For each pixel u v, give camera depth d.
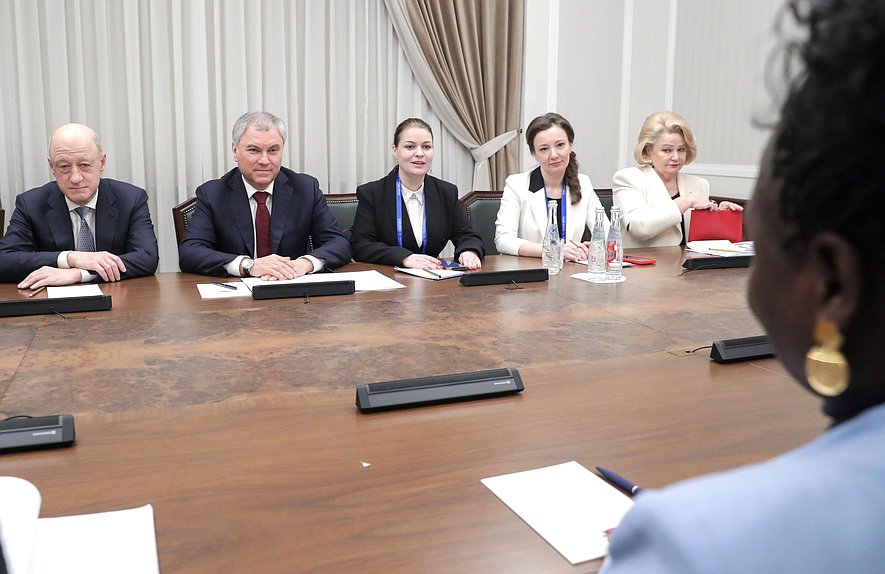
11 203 4.52
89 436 1.37
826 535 0.34
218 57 4.80
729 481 0.38
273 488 1.17
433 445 1.34
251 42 4.87
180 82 4.73
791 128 0.39
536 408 1.53
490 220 4.11
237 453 1.30
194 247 3.08
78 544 0.99
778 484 0.36
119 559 0.96
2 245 3.01
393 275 3.07
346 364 1.82
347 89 5.16
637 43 6.11
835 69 0.36
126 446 1.33
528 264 3.34
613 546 0.39
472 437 1.38
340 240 3.29
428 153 3.56
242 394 1.60
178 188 4.82
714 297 2.66
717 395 1.62
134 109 4.66
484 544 1.01
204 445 1.33
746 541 0.34
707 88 5.96
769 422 1.46
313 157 5.12
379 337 2.07
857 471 0.36
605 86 6.03
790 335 0.44
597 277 2.97
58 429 1.33
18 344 1.98
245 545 1.00
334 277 2.95
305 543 1.01
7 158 4.48
